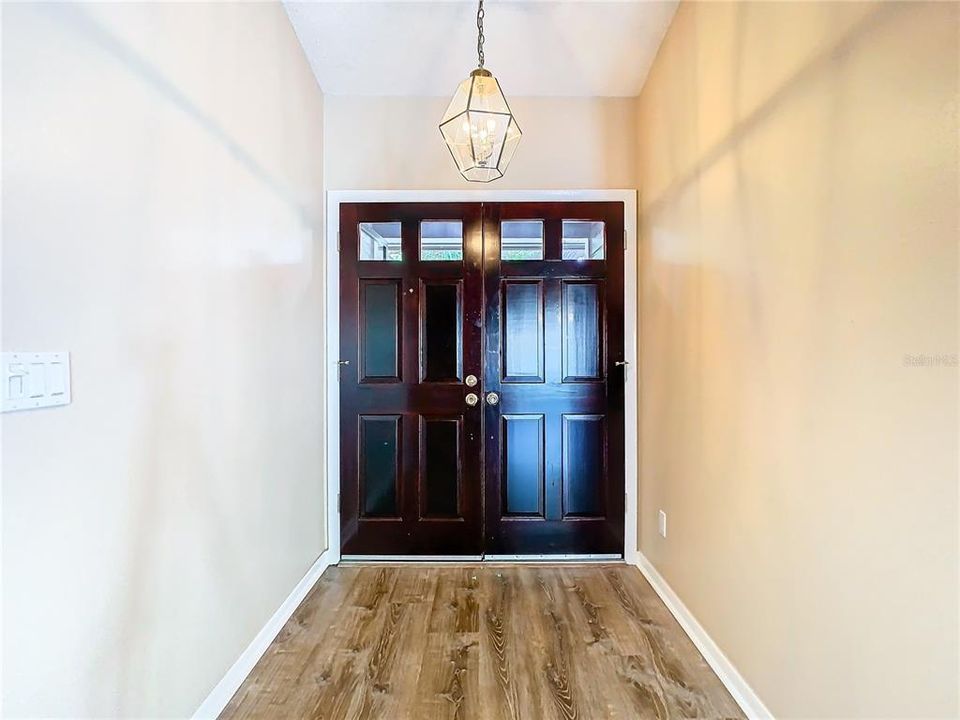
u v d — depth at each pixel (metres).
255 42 1.82
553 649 1.85
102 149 1.08
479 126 1.76
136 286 1.19
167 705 1.29
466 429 2.68
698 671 1.72
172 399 1.32
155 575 1.25
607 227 2.64
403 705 1.55
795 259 1.30
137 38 1.19
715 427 1.75
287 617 2.07
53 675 0.96
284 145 2.09
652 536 2.43
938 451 0.91
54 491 0.96
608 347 2.65
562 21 2.18
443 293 2.66
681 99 2.05
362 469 2.67
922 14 0.92
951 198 0.88
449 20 2.18
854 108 1.09
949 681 0.90
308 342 2.39
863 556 1.08
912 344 0.96
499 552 2.65
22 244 0.89
